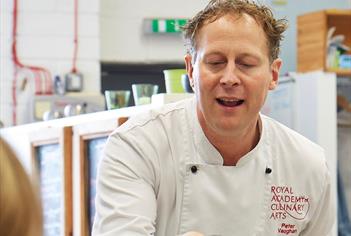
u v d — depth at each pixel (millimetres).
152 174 1966
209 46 1834
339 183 4480
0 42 5570
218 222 2016
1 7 5566
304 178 2074
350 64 4371
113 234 1827
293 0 5465
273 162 2059
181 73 2789
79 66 5680
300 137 2123
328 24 4676
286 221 2078
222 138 1952
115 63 5918
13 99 5574
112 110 2920
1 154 827
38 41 5621
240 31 1828
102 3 5879
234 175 2016
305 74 4332
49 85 5617
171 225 2018
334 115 4262
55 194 3152
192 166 2004
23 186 818
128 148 1945
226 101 1850
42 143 3254
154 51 5969
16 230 805
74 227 3020
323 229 2164
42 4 5621
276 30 1908
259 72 1854
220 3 1868
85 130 2895
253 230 2041
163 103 2604
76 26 5680
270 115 4547
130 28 5930
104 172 1934
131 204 1864
